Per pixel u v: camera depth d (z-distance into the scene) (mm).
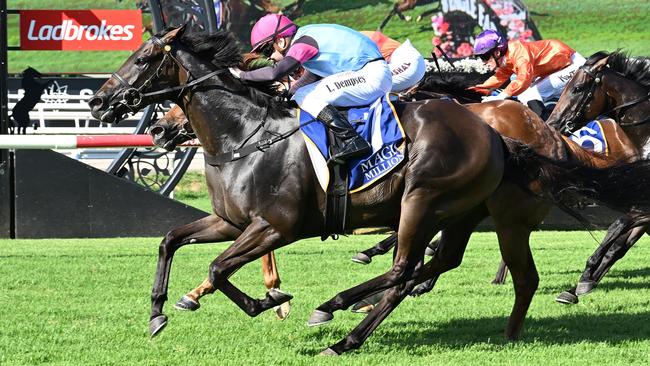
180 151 18172
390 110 6793
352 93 6922
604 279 10758
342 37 7051
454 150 6707
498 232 7285
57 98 24469
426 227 6738
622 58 9086
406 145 6719
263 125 6863
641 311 8586
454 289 9820
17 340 7160
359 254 9883
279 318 8148
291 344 7117
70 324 7816
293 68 6910
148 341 7180
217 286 6605
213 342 7180
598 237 14734
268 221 6719
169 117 7828
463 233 7469
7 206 14180
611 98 8992
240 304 6836
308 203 6781
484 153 6770
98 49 15148
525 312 7332
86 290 9531
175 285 9875
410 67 8867
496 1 31844
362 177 6750
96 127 23656
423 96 9133
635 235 9195
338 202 6805
